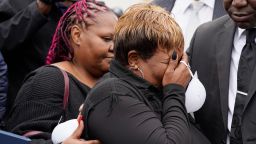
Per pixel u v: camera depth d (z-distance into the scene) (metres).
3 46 3.10
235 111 2.10
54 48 2.49
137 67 1.83
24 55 3.18
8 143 2.18
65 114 2.25
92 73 2.41
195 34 2.37
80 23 2.38
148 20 1.81
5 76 3.10
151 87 1.83
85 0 2.42
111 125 1.71
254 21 2.08
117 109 1.71
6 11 3.18
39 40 3.17
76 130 1.82
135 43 1.80
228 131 2.14
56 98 2.25
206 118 2.21
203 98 1.96
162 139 1.67
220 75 2.16
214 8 3.40
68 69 2.38
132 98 1.73
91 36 2.36
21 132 2.22
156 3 3.58
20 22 3.07
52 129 2.20
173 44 1.82
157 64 1.82
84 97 2.32
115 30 1.87
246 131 2.04
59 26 2.46
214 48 2.23
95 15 2.38
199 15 3.46
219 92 2.17
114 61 1.87
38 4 3.06
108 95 1.73
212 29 2.28
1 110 3.10
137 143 1.68
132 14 1.85
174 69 1.84
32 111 2.23
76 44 2.39
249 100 2.03
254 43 2.11
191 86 1.95
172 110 1.77
